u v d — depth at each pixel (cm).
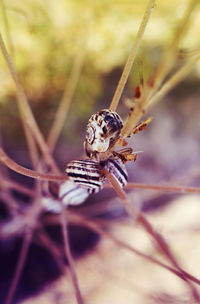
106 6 43
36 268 51
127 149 19
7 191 38
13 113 54
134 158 19
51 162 25
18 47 42
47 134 59
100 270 43
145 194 48
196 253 45
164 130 80
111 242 54
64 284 49
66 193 23
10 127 58
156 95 20
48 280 50
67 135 65
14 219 41
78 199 24
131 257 50
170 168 77
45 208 31
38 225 35
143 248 50
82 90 56
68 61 50
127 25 44
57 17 45
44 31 44
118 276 42
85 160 19
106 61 56
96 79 57
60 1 45
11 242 52
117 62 57
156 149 79
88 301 44
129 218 57
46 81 53
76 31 46
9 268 51
